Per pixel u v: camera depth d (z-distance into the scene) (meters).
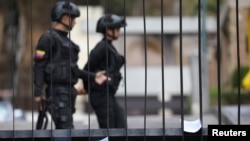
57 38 15.05
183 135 13.46
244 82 34.81
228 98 45.03
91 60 16.23
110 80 16.17
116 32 16.44
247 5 30.98
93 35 69.56
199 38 13.62
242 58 39.19
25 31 69.06
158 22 84.81
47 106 15.05
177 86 85.38
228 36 48.78
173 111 78.69
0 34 71.31
